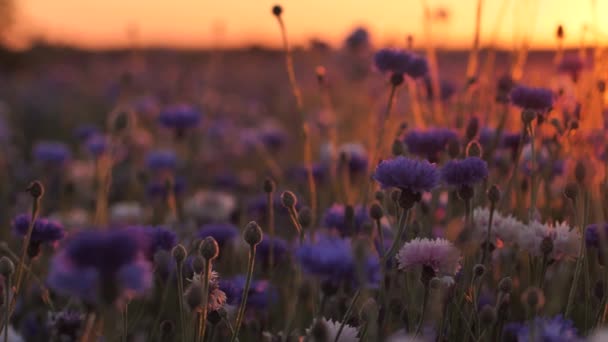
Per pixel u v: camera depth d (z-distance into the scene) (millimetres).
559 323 874
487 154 1181
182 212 1519
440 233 1148
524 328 872
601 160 1179
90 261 730
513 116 1324
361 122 2277
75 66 7723
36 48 8570
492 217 1015
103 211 1327
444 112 1474
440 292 956
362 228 1079
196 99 3533
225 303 981
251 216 1516
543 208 1200
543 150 1263
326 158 1684
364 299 980
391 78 1198
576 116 1189
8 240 1491
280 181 1856
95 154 1934
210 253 896
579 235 972
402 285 1032
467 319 1002
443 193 1278
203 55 6305
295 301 1024
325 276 877
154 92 4086
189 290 883
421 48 1461
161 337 1033
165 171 1970
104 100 4320
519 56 1319
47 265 1257
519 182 1214
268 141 2410
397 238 951
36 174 2096
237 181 2098
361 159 1402
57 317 948
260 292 1066
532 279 1009
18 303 1237
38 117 4121
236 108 4051
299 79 4180
